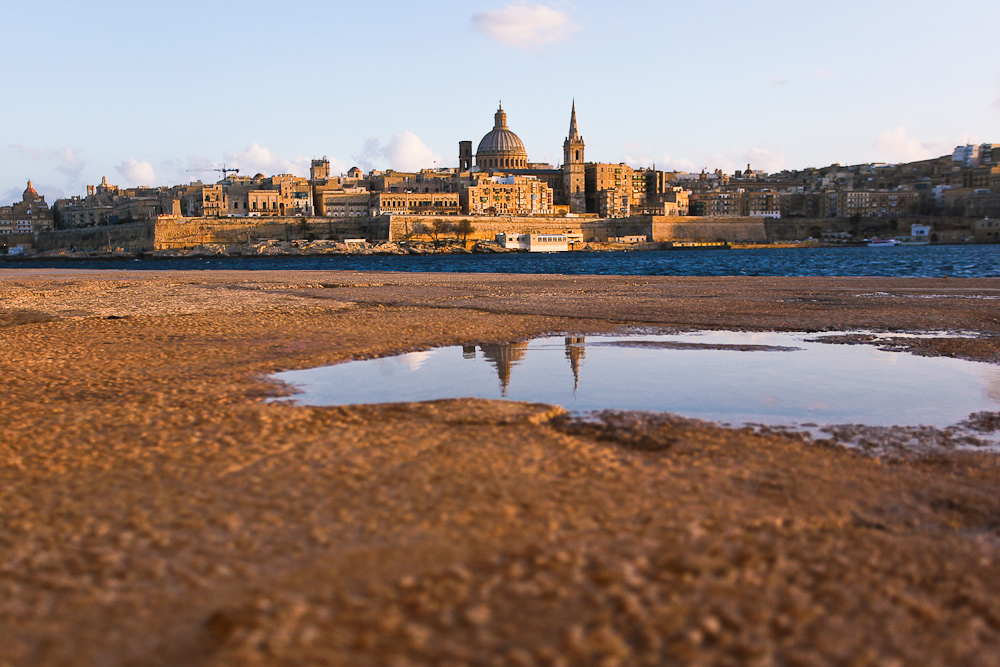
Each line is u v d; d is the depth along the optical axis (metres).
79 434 10.08
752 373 15.98
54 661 4.47
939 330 23.11
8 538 6.40
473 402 12.23
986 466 8.98
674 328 23.84
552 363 17.30
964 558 6.15
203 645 4.67
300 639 4.73
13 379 14.54
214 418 11.07
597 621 5.01
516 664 4.49
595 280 52.09
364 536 6.45
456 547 6.22
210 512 7.04
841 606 5.29
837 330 23.23
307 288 43.69
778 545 6.36
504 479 8.09
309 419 11.03
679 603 5.29
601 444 9.81
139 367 16.20
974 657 4.65
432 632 4.84
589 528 6.69
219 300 33.91
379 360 17.72
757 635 4.87
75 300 33.66
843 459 9.23
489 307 30.69
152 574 5.68
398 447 9.45
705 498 7.59
